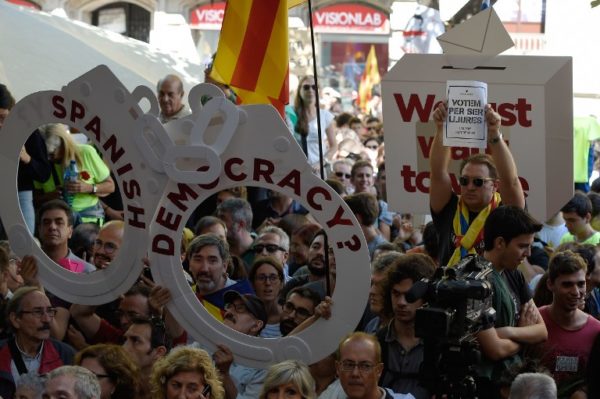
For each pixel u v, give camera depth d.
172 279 7.48
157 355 8.16
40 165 11.17
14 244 8.06
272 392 6.95
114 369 7.54
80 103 7.62
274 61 8.59
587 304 9.38
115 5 42.47
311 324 7.24
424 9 20.45
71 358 8.32
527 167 8.56
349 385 7.04
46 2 41.53
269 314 9.38
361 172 14.35
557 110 8.47
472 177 7.26
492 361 6.99
